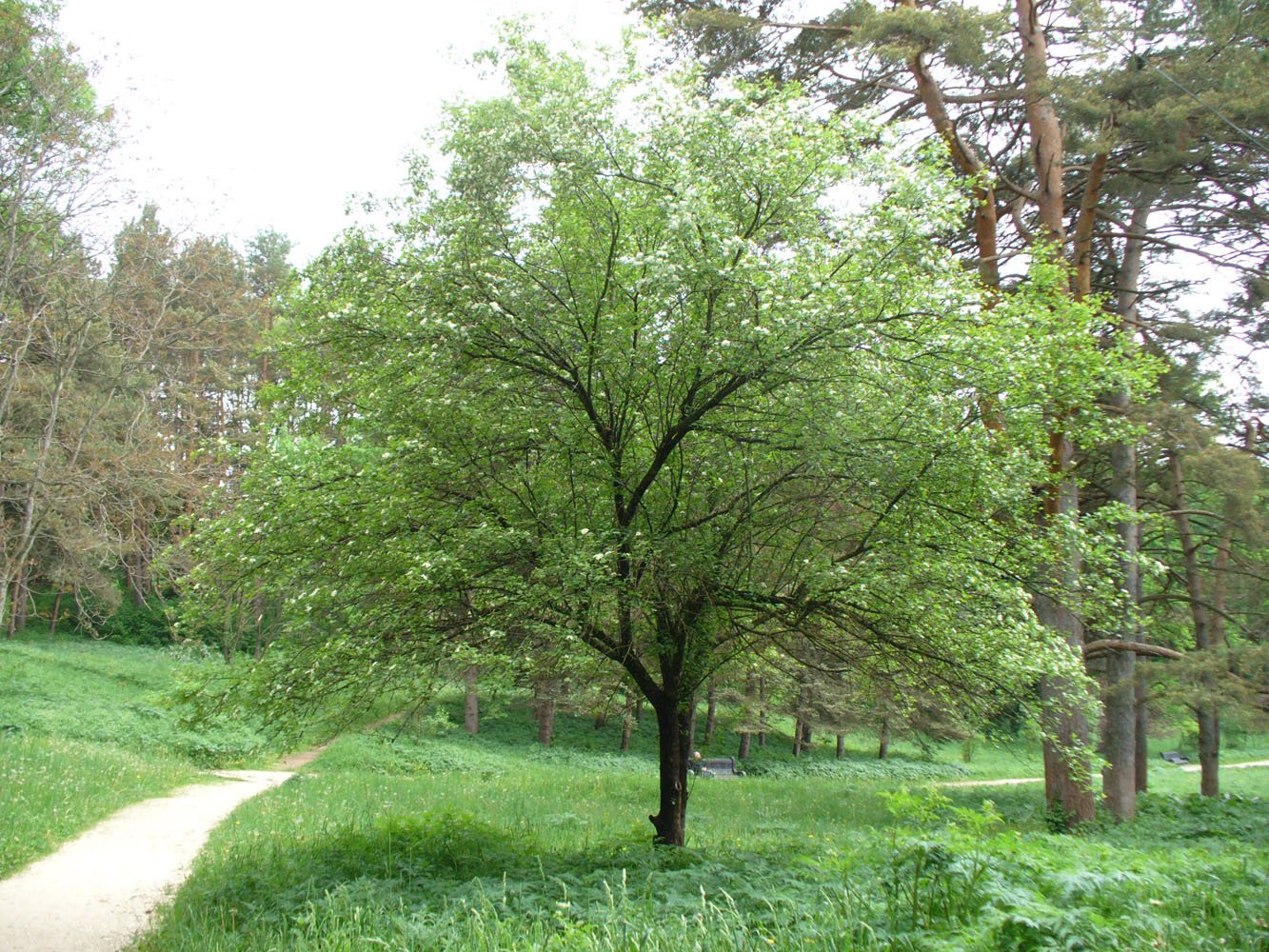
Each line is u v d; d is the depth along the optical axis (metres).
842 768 30.92
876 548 8.02
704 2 13.87
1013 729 9.98
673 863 7.89
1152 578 16.70
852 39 12.34
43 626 33.66
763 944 4.69
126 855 10.18
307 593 7.96
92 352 20.25
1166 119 11.73
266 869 8.10
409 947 5.45
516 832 10.27
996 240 14.11
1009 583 8.45
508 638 8.09
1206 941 4.35
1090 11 12.10
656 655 9.41
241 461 8.79
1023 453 8.55
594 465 8.42
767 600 8.48
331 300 8.70
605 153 7.91
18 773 13.02
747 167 7.79
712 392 8.13
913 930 4.56
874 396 8.04
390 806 13.84
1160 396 13.49
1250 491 12.74
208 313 21.72
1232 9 11.64
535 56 8.34
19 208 18.28
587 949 4.91
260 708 7.90
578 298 8.37
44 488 19.30
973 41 12.16
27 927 7.37
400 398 8.29
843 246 7.80
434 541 7.62
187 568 17.72
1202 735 19.72
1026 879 4.83
